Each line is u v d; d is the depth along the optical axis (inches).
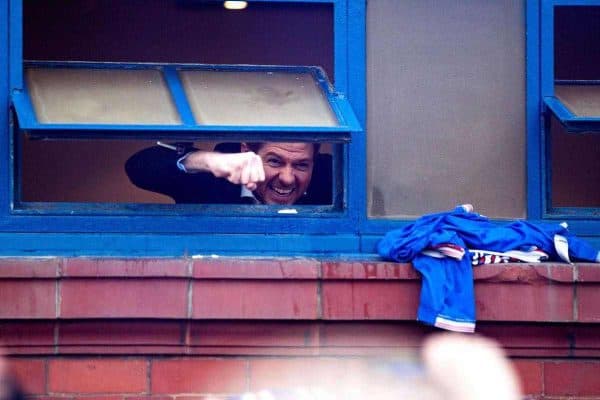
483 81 765.3
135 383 687.1
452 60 764.0
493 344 698.2
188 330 687.7
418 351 685.3
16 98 703.7
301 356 693.3
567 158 958.4
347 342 692.1
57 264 676.7
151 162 842.8
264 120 706.2
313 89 752.3
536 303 692.7
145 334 686.5
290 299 685.3
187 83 741.9
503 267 688.4
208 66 762.8
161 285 681.6
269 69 767.7
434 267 677.3
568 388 704.4
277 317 684.1
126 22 891.4
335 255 733.9
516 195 761.6
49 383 682.8
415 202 753.0
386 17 760.3
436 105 760.3
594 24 837.8
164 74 749.9
